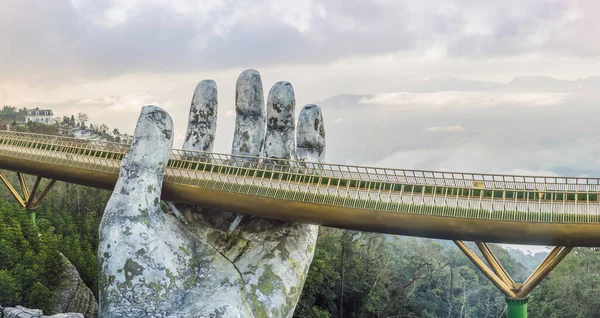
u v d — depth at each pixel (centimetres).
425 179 3928
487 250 3812
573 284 6744
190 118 4828
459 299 8231
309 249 4397
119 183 4019
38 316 3722
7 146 6138
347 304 7575
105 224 3834
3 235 5728
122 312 3588
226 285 3841
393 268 8150
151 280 3691
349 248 7512
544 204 3562
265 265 4094
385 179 4019
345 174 4178
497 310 8425
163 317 3572
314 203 3928
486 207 3619
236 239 4381
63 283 5822
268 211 4103
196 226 4466
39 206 8712
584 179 3588
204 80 4859
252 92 4734
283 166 4434
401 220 3744
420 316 7881
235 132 4797
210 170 4466
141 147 4034
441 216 3634
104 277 3716
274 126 4644
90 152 5416
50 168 5575
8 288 4812
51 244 5838
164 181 4366
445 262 8619
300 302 6669
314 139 4834
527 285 3797
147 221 3891
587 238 3406
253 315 3803
